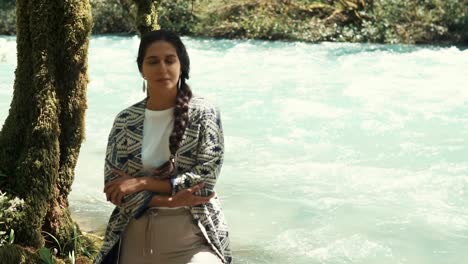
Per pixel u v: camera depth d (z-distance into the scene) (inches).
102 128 376.2
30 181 153.3
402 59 671.8
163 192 104.9
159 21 1015.0
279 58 709.3
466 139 357.7
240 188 273.7
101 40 890.7
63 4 159.3
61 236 164.1
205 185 105.1
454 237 221.5
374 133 372.5
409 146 344.2
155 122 108.0
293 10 984.3
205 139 105.4
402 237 220.7
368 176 292.4
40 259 147.6
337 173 297.0
